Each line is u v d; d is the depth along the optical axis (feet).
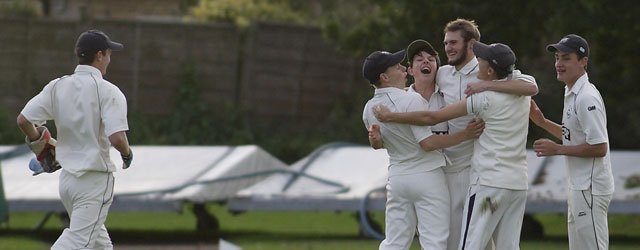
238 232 178.91
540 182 168.96
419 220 91.81
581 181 92.84
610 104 209.46
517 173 89.20
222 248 110.93
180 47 275.59
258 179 179.01
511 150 88.99
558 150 91.40
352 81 282.56
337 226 189.98
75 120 92.79
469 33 91.15
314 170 181.16
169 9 314.35
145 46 274.57
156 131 271.08
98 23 273.75
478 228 89.15
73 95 93.09
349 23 288.51
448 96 92.07
